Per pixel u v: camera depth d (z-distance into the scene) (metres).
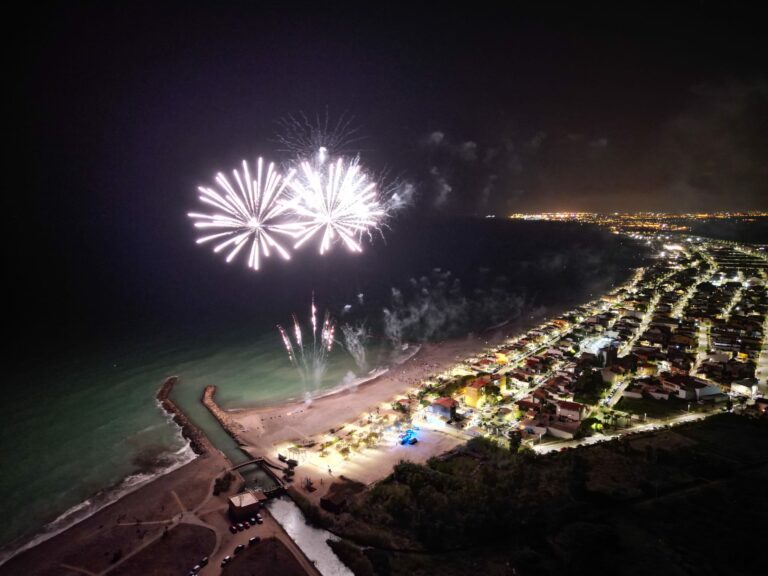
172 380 95.50
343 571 43.78
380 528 48.38
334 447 65.94
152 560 46.16
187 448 69.38
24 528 52.66
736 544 41.47
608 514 46.44
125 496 57.56
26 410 82.25
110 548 48.19
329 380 94.81
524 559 40.91
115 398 87.19
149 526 51.53
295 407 81.81
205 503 55.34
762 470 53.53
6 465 65.38
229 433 72.69
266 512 53.38
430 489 51.94
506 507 47.53
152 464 65.25
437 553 44.12
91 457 67.12
